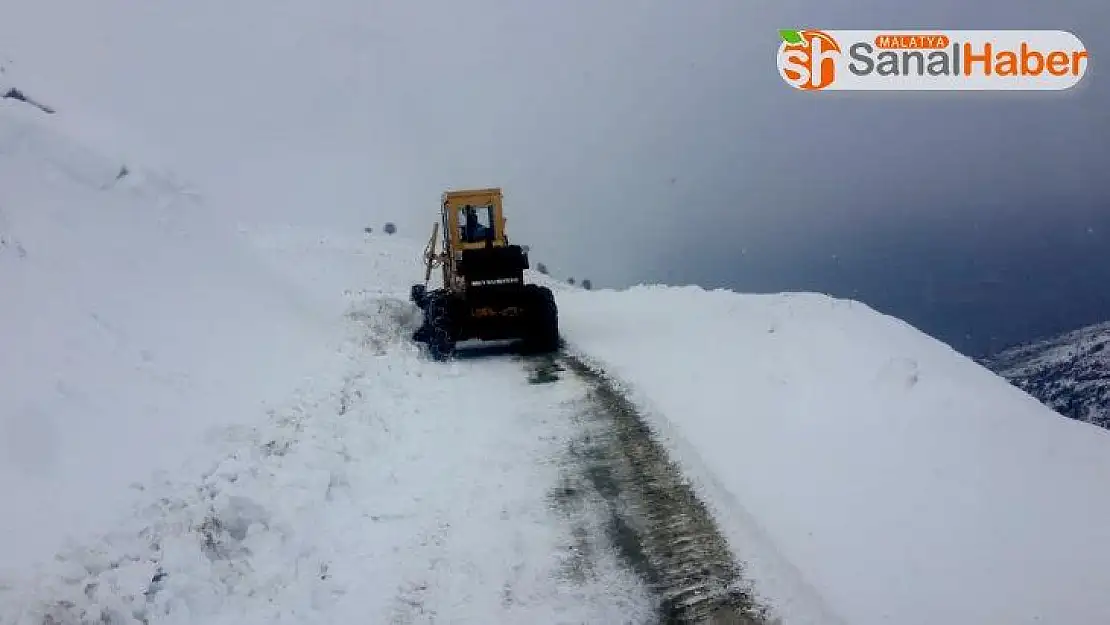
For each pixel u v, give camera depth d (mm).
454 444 8617
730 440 8445
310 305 14602
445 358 13617
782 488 7152
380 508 6996
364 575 5934
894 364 9281
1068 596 5203
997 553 5750
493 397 10617
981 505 6402
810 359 10898
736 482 7371
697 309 17797
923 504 6539
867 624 5121
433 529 6652
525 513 6973
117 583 4996
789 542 6219
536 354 13789
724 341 13086
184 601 5184
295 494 6750
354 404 9586
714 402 9789
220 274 12211
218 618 5199
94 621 4609
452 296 14008
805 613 5332
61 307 8281
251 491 6539
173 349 9148
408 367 12242
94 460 6410
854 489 6953
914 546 5957
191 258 11820
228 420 8141
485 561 6160
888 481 7004
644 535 6543
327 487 7109
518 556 6238
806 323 13133
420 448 8469
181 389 8352
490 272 13680
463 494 7324
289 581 5734
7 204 9297
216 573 5594
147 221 11586
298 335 12328
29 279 8328
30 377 6922
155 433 7246
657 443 8539
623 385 10992
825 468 7453
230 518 6098
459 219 15828
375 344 13430
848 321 12875
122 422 7125
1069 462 6977
